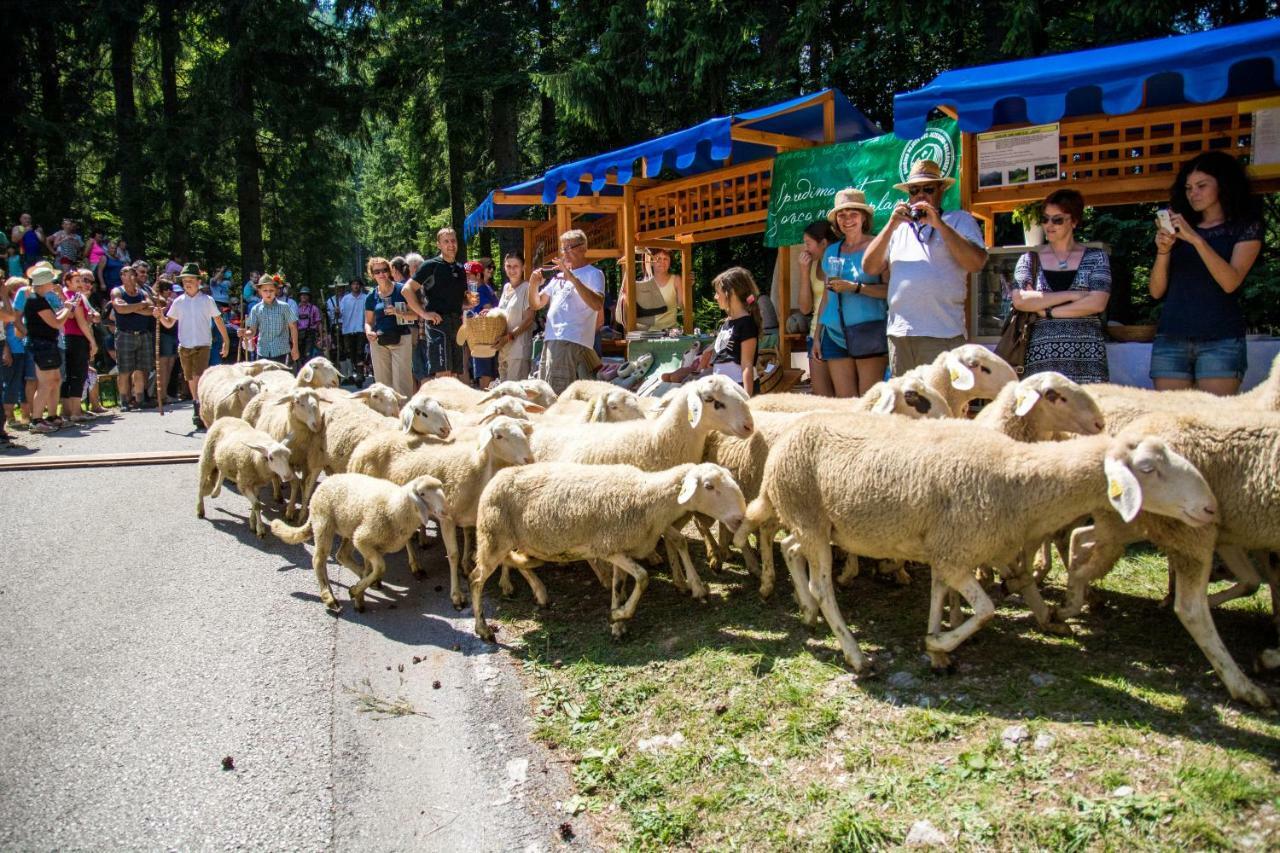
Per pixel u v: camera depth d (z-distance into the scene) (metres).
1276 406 4.53
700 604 5.59
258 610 6.07
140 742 4.43
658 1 16.33
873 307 7.29
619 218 14.05
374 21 28.89
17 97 28.11
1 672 5.17
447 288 11.30
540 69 21.41
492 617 5.86
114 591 6.41
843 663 4.57
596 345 11.25
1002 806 3.38
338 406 7.77
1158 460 3.77
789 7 16.36
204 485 8.15
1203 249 5.45
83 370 13.35
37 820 3.84
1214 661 3.87
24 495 8.96
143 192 28.59
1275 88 6.67
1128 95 5.71
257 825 3.83
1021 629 4.75
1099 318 6.16
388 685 5.02
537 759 4.27
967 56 14.62
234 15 28.08
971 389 5.64
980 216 8.62
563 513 5.27
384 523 5.81
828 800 3.62
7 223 28.17
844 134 9.98
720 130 8.42
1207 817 3.14
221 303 20.23
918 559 4.45
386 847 3.71
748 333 7.54
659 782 3.94
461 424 7.46
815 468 4.57
